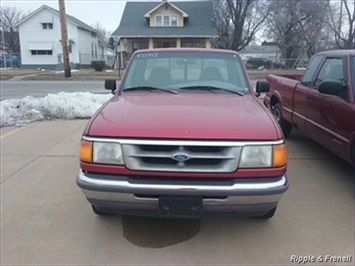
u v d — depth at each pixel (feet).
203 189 8.48
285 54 132.98
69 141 20.95
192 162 8.62
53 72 98.32
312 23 124.26
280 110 21.30
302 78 18.94
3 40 178.60
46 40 138.00
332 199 12.79
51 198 12.94
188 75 13.42
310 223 11.09
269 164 8.74
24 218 11.43
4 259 9.27
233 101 11.37
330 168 16.02
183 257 9.39
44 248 9.77
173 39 115.55
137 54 14.35
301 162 16.89
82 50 145.79
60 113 28.27
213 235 10.43
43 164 16.70
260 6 130.11
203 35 112.27
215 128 8.82
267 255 9.46
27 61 139.54
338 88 13.51
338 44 123.13
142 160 8.71
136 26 115.96
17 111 27.76
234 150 8.59
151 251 9.66
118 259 9.30
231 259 9.30
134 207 8.90
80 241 10.12
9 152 18.63
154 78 13.32
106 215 11.47
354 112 12.37
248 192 8.55
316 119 15.75
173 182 8.61
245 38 134.92
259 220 11.22
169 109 10.07
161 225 10.96
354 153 12.48
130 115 9.61
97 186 8.73
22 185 14.15
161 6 114.93
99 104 30.71
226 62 13.94
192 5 123.65
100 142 8.85
